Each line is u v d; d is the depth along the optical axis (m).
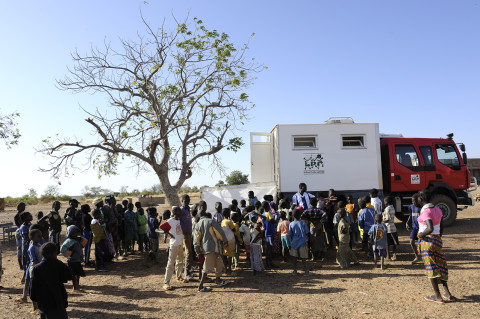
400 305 5.60
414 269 7.81
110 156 12.71
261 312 5.54
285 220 8.28
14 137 19.48
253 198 10.61
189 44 12.97
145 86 12.80
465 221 14.42
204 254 6.98
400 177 12.76
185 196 8.27
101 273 8.59
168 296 6.59
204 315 5.50
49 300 4.32
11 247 14.03
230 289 6.92
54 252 4.47
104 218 9.48
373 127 12.41
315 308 5.63
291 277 7.64
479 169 39.31
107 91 12.59
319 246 8.95
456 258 8.52
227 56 12.93
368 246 9.21
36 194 59.31
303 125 12.22
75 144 11.81
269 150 13.38
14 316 5.79
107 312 5.79
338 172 12.16
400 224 14.65
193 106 13.13
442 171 13.03
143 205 33.91
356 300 5.94
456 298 5.75
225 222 7.77
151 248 9.34
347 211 9.74
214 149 13.34
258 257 7.91
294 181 12.02
